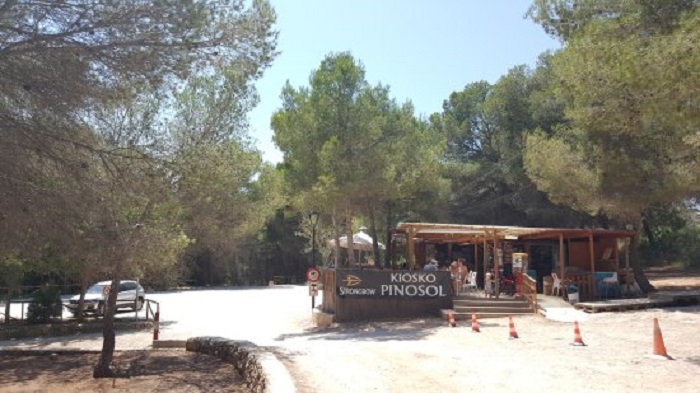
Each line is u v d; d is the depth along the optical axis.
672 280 33.72
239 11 10.36
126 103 10.34
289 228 62.94
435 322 19.31
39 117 9.27
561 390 8.93
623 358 11.78
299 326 21.50
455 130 46.72
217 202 19.61
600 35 13.06
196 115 14.82
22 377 12.66
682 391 8.81
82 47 9.02
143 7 9.24
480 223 43.69
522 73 41.94
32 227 9.76
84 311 26.08
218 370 12.34
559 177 23.94
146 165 11.27
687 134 15.32
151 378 11.98
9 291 23.39
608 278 23.16
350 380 9.55
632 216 25.89
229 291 42.91
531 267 28.45
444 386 9.22
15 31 8.63
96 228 11.41
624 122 13.00
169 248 16.81
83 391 11.09
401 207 36.81
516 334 15.59
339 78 24.58
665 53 10.09
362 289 20.92
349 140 24.16
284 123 25.44
